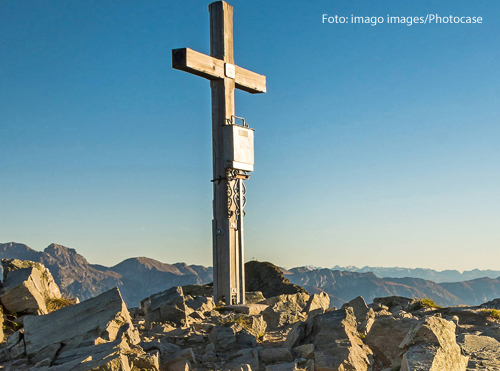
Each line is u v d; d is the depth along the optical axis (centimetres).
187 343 1188
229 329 1202
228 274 1822
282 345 1197
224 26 1888
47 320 1122
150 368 941
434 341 927
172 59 1739
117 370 858
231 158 1836
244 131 1891
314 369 986
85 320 1114
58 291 1647
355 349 1041
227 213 1848
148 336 1224
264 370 1017
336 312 1180
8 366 1005
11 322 1287
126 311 1164
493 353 1045
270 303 2006
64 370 859
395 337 1090
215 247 1856
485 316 1420
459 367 914
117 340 1016
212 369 1009
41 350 1045
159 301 1377
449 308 1566
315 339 1097
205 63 1794
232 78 1903
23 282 1361
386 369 1003
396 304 1830
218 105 1881
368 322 1319
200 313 1507
